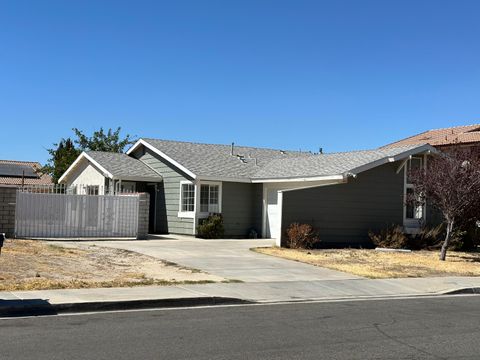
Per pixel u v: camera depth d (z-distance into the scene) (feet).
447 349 25.72
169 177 89.15
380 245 75.87
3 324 28.89
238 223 86.33
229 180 84.43
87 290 37.76
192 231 82.58
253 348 24.88
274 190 85.30
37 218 69.41
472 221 69.00
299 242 71.61
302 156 101.76
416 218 81.76
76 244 64.59
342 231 76.69
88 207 72.59
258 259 59.00
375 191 79.25
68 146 147.13
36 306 32.09
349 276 51.16
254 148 107.76
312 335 27.99
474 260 66.59
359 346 25.84
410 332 29.40
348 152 90.22
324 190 75.56
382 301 40.73
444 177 64.08
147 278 43.98
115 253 57.98
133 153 100.07
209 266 52.65
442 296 44.73
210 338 26.68
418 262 62.44
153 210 91.91
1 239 33.09
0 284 37.73
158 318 31.58
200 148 97.91
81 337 26.18
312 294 42.14
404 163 79.87
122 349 24.06
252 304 37.70
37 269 44.68
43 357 22.39
